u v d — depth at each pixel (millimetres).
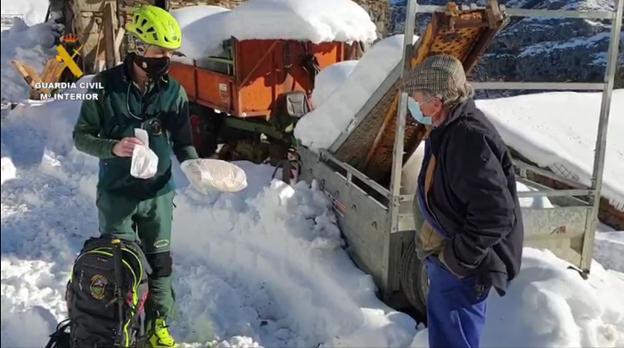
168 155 3291
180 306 4117
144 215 3283
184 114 3359
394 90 3756
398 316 3561
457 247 2516
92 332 2992
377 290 3836
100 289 2980
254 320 3980
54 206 5855
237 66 6641
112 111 3133
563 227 4051
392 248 3711
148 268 3229
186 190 5238
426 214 2711
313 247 4141
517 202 2609
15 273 4398
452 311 2713
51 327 3709
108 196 3189
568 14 3645
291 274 4184
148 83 3184
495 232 2426
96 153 3039
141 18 3074
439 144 2590
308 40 6445
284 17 6410
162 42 3045
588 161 6195
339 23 6555
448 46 3420
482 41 3459
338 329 3662
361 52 7008
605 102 3947
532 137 6512
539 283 3482
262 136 7547
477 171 2426
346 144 4406
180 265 4727
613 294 3902
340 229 4332
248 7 6727
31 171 6945
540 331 3244
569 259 4133
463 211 2570
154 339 3418
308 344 3717
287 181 5234
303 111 6781
